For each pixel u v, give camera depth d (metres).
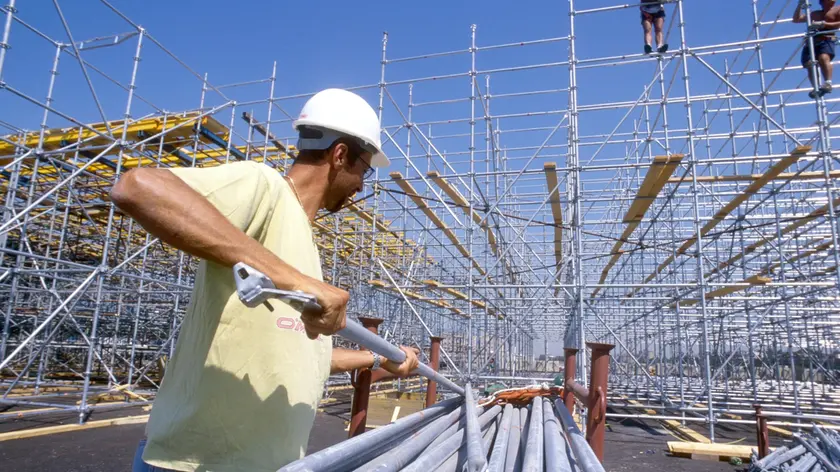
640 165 9.72
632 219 11.95
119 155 9.10
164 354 13.80
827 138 9.65
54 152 8.92
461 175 10.85
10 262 13.90
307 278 1.08
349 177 1.70
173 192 1.01
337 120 1.63
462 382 10.83
